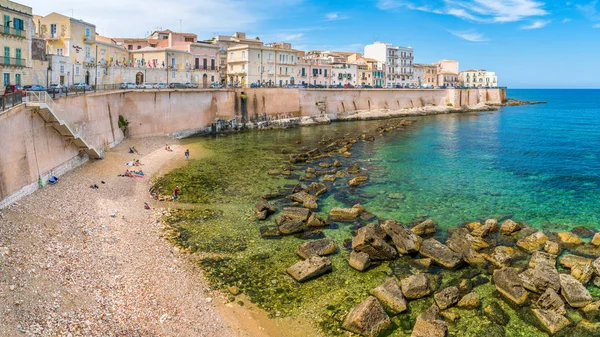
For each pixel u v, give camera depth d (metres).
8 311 16.41
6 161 27.34
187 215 32.38
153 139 63.34
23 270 19.48
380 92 114.19
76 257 22.31
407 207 35.06
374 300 19.80
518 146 64.81
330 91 101.44
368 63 142.50
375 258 25.73
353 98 107.62
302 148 61.16
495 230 29.89
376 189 40.25
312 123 93.31
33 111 31.91
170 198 36.12
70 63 64.31
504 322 19.83
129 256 24.03
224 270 24.09
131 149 52.38
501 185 41.41
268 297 21.58
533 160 53.62
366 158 54.97
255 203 35.72
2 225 23.61
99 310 18.22
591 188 40.00
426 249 25.98
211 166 49.03
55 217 26.97
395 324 19.69
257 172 46.53
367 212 33.72
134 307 19.12
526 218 32.47
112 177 40.16
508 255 25.61
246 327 19.16
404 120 99.56
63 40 66.38
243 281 22.98
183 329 18.30
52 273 20.02
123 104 59.75
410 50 161.88
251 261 25.25
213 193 38.34
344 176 45.22
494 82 194.00
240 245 27.36
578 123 98.75
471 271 24.52
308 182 42.56
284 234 29.14
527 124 96.69
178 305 20.03
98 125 49.53
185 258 25.22
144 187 39.03
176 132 69.69
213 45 96.94
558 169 48.19
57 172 36.16
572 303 20.77
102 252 23.72
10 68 45.22
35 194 30.48
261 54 101.00
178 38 99.88
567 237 28.09
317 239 28.58
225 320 19.52
